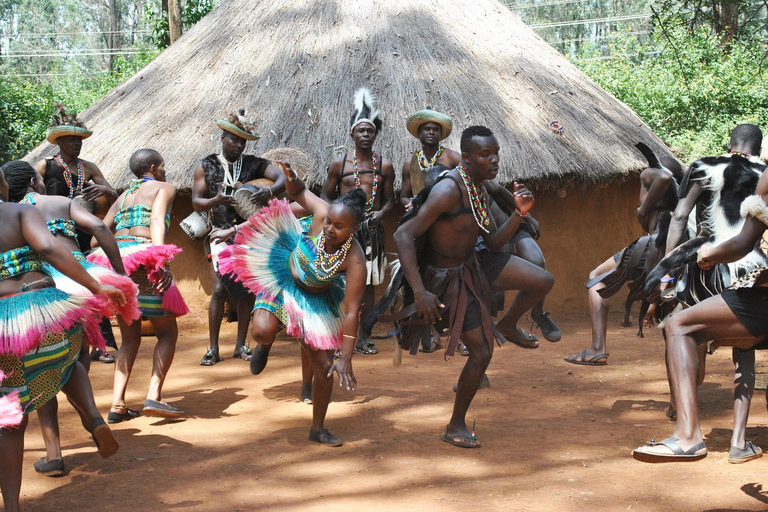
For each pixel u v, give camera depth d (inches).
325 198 281.6
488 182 213.8
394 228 335.9
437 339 271.7
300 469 161.8
